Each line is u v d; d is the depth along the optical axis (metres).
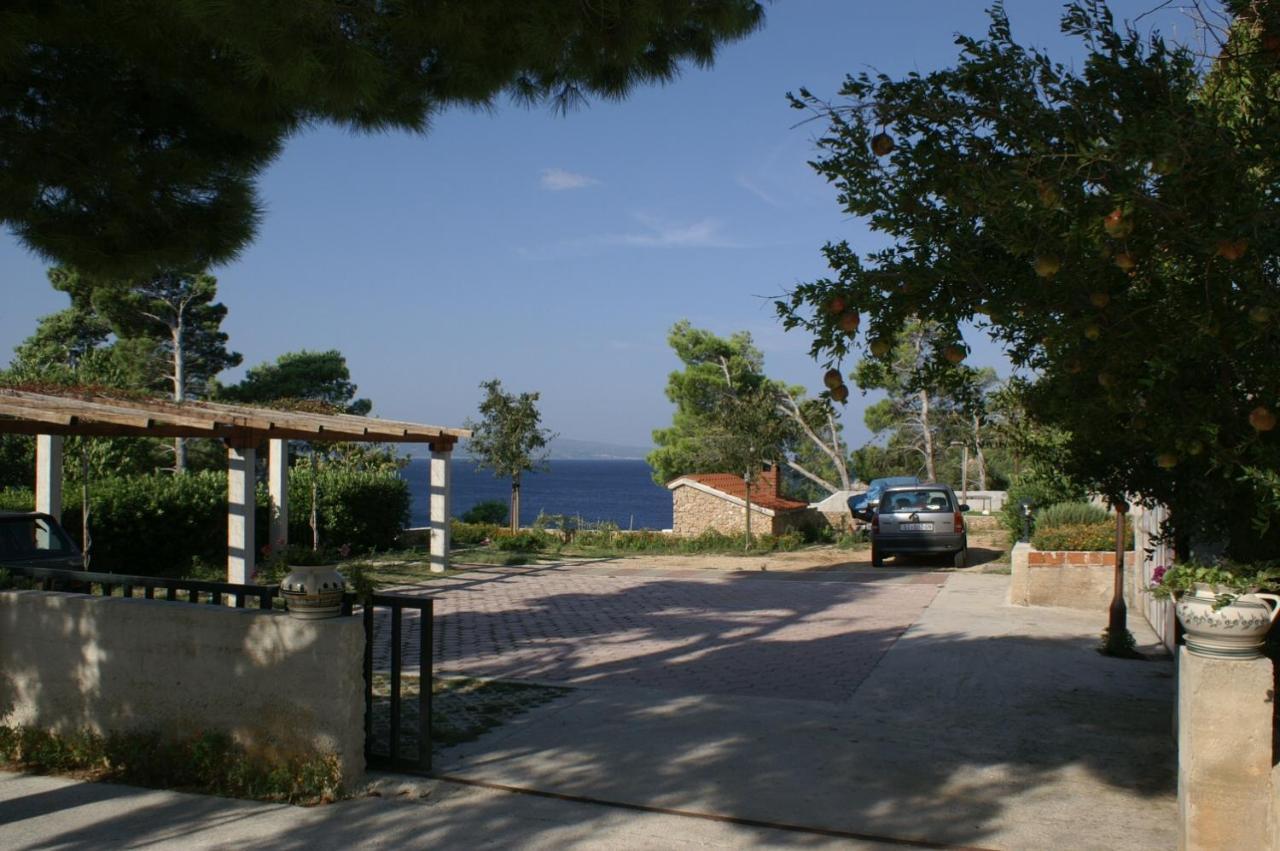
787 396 39.84
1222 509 5.19
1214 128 3.68
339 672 5.72
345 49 5.73
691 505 29.92
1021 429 6.39
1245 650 4.25
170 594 6.46
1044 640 11.12
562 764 6.25
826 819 5.28
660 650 10.76
